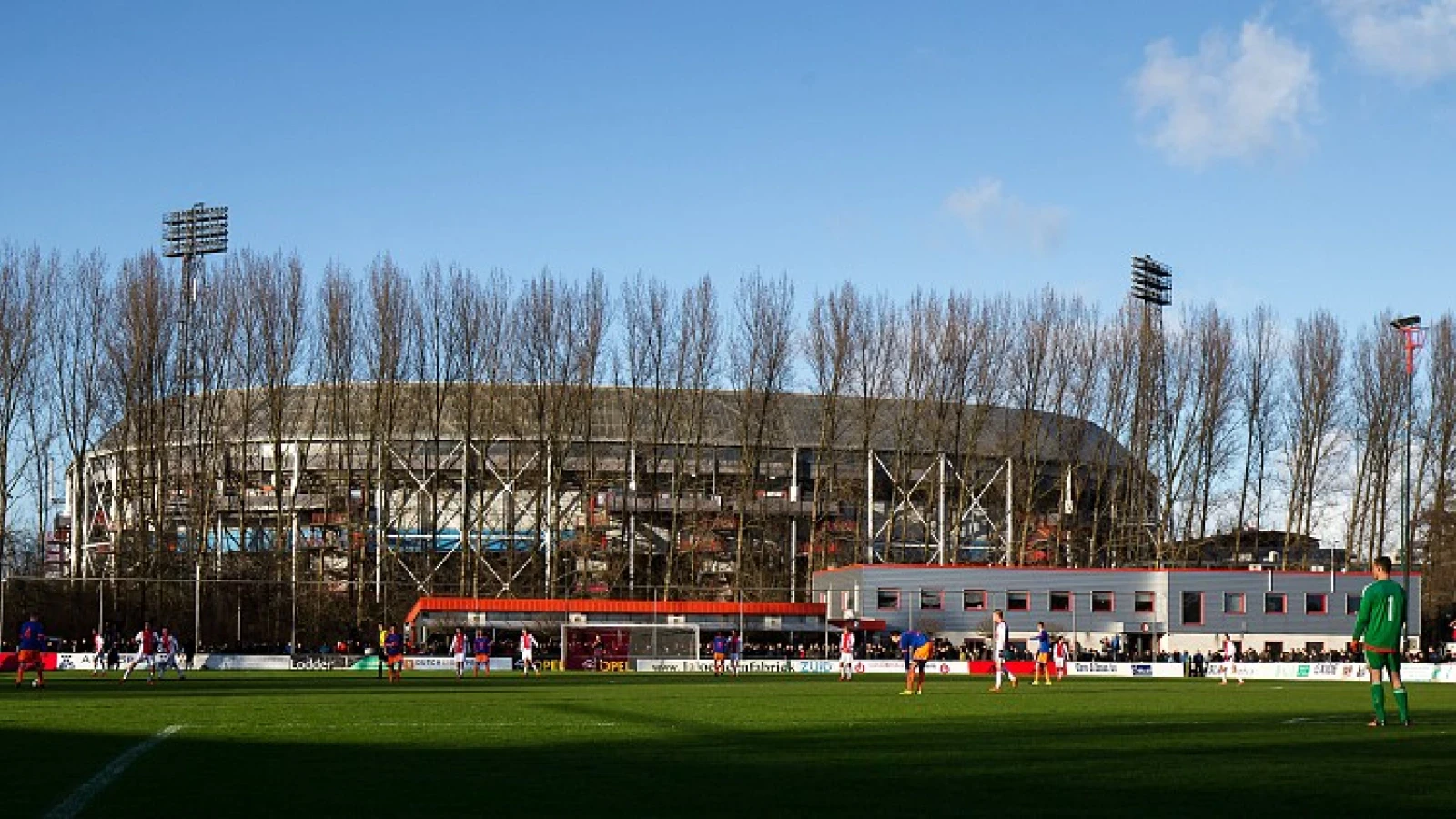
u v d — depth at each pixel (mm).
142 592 101875
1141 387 129875
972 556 136875
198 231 127500
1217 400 130125
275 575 113000
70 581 105750
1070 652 104625
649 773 18641
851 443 134625
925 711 36656
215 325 120938
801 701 42344
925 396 129500
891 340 130000
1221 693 55562
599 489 130625
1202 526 130000
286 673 80688
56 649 96875
